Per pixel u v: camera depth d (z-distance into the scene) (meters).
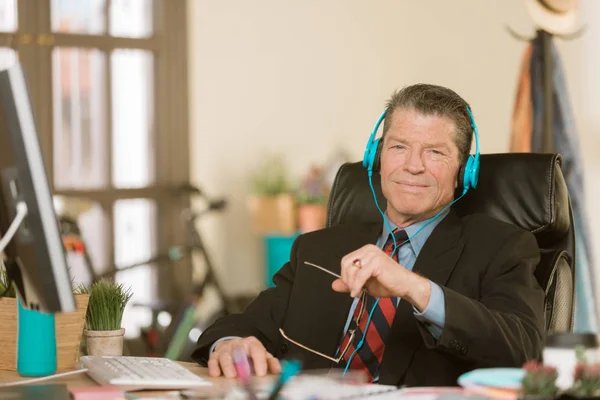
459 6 8.00
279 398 1.77
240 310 7.11
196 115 7.11
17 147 1.76
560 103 6.14
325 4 7.53
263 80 7.31
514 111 6.20
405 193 2.59
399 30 7.81
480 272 2.49
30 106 1.77
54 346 2.16
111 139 6.84
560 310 2.62
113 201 6.83
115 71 6.86
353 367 2.51
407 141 2.59
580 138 7.80
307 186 7.00
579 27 7.80
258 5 7.29
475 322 2.15
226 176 7.20
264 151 7.31
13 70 1.76
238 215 7.24
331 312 2.61
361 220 2.93
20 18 6.49
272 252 6.90
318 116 7.51
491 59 8.09
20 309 2.12
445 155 2.59
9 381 2.07
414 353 2.39
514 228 2.57
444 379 2.35
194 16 7.08
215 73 7.16
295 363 1.66
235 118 7.23
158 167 7.03
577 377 1.62
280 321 2.74
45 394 1.82
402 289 2.10
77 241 5.58
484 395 1.76
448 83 7.97
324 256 2.73
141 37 6.91
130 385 1.95
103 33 6.78
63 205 5.59
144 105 6.99
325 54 7.54
